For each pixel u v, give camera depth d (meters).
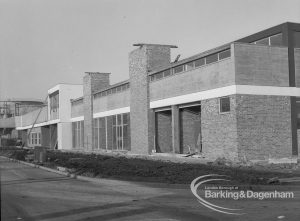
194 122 35.16
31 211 11.70
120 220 10.41
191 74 31.52
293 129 28.00
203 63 30.33
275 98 27.64
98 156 34.97
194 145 34.84
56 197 14.41
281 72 27.97
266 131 27.22
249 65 27.08
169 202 13.04
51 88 73.50
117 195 14.80
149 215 11.02
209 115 29.25
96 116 55.50
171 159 29.66
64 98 69.12
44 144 83.06
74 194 15.16
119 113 47.50
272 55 27.78
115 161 27.47
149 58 38.94
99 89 56.28
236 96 26.61
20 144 92.12
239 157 26.36
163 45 39.41
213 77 28.89
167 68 35.06
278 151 27.47
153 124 38.59
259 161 25.27
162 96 36.19
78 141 64.88
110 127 50.59
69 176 22.02
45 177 21.81
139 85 40.50
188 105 32.56
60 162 30.03
